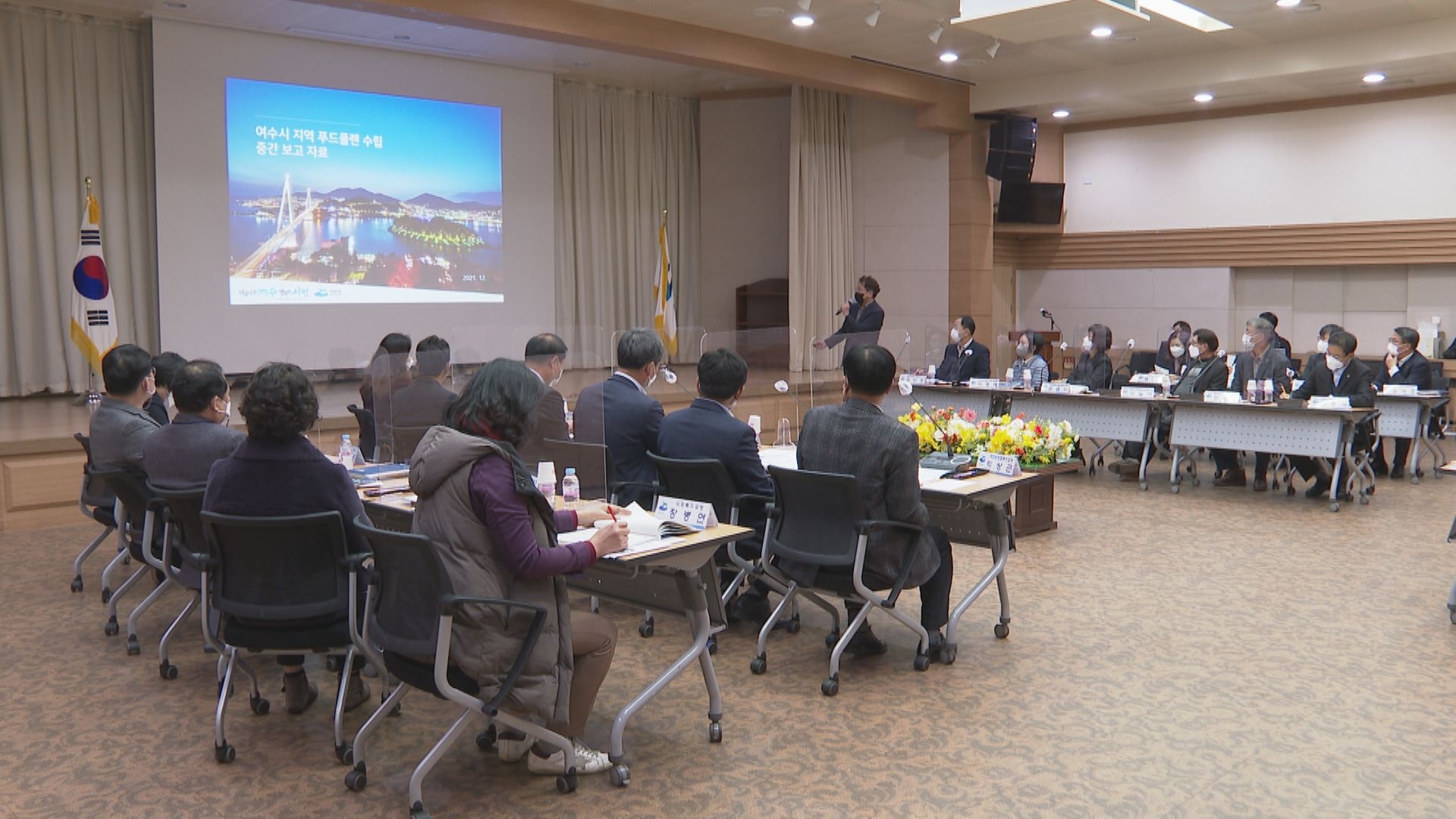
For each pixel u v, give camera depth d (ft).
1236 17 29.09
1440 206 35.12
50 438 20.92
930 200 39.24
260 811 9.36
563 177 39.24
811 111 38.99
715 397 13.88
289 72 30.99
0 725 11.26
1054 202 40.81
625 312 41.29
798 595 13.58
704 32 29.86
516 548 8.48
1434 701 11.76
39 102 28.68
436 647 8.55
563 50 33.88
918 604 15.78
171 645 13.94
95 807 9.43
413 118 33.58
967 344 29.71
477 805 9.48
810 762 10.32
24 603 15.81
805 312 39.19
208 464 12.01
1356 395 23.97
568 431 12.05
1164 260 40.57
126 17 29.48
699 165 42.93
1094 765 10.21
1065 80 36.09
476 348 19.52
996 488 13.15
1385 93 35.63
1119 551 18.86
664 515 11.18
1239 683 12.36
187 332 29.58
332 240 32.07
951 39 31.37
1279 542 19.56
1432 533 20.29
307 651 10.17
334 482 10.04
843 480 11.63
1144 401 25.30
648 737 10.94
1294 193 37.81
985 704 11.79
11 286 28.73
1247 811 9.30
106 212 29.76
